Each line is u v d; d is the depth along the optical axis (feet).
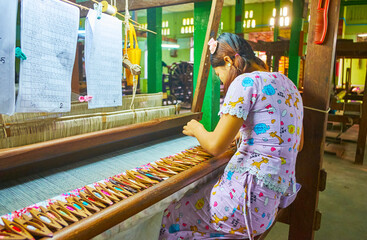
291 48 18.89
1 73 3.67
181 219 4.87
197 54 10.63
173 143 7.21
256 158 4.23
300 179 6.81
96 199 3.60
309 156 6.63
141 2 9.85
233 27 52.75
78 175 4.92
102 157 5.95
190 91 34.32
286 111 4.26
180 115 7.35
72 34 4.50
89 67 5.05
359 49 16.10
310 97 6.44
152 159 5.85
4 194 4.11
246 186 4.22
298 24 18.37
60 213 3.21
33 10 3.94
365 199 11.53
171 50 58.49
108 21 5.26
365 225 9.56
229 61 4.61
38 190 4.27
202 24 10.30
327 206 10.90
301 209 6.90
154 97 7.94
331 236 8.91
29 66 4.01
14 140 4.42
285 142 4.23
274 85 4.25
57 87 4.45
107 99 5.53
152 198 3.79
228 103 4.18
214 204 4.54
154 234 4.28
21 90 3.98
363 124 15.53
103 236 3.25
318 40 6.14
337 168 15.26
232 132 4.17
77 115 5.34
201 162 5.23
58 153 4.62
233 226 4.39
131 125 5.90
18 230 2.82
